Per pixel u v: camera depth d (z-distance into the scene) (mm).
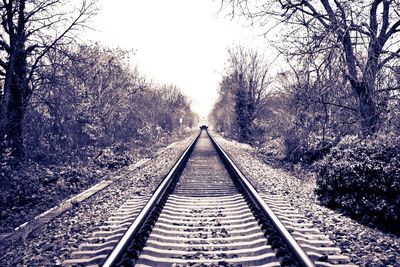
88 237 5574
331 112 10711
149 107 34219
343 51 7996
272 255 4395
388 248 5031
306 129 14141
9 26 13453
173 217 6492
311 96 9453
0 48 13906
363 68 8227
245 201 7648
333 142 13117
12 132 13789
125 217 6582
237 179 10156
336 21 8141
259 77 31844
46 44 14773
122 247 4230
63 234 5859
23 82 14266
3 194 9211
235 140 36531
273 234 4996
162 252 4695
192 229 5785
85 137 18672
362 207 6965
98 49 19734
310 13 11430
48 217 7223
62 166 13672
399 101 8914
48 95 16703
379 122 8883
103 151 17391
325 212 7051
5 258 5117
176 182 10539
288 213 6812
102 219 6656
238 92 32781
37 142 15461
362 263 4363
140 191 9336
